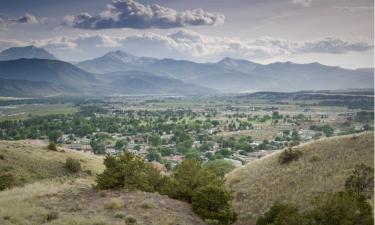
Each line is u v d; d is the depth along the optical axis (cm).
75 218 2703
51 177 7112
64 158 8650
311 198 4581
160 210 3234
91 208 3105
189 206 3694
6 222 2547
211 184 3775
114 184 3834
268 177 5756
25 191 3722
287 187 5194
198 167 4250
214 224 3381
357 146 5691
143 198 3522
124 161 3944
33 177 6775
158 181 4941
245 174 6300
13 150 7981
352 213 3027
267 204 4909
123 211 3080
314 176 5166
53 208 3048
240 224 4566
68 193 3603
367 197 3969
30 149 8738
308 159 5838
